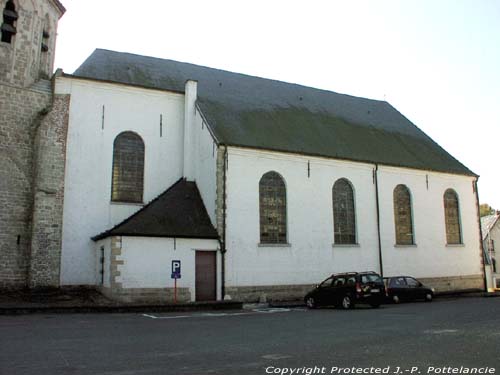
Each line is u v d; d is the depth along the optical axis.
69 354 8.17
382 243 25.59
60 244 19.95
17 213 19.31
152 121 23.36
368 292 18.59
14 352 8.36
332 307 19.98
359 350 8.30
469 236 29.28
